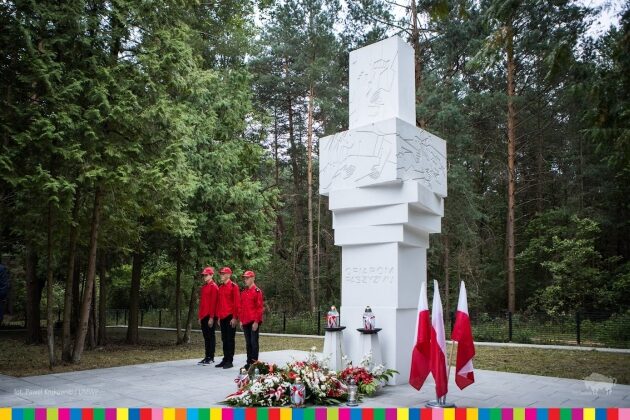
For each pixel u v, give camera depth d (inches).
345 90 1053.8
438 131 902.4
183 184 493.7
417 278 383.9
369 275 371.2
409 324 369.4
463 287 292.2
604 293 893.8
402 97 378.6
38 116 378.6
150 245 660.7
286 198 1259.8
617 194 1057.5
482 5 871.1
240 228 649.0
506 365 461.1
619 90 312.0
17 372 419.5
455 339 285.7
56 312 1157.7
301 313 1029.2
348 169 386.0
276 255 1202.6
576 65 319.0
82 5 407.5
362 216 378.3
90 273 468.4
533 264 1099.3
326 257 1196.5
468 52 908.0
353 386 293.6
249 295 417.1
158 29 466.6
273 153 1320.1
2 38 376.8
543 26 332.5
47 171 371.6
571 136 1115.9
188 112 581.3
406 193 355.9
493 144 1141.1
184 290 933.2
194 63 537.0
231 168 668.1
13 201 451.5
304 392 283.4
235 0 732.7
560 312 908.6
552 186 1243.8
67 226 459.2
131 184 425.4
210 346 471.5
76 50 415.8
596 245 1084.5
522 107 1060.5
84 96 412.8
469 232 942.4
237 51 765.3
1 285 347.9
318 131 1263.5
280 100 1186.6
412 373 287.9
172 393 321.4
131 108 414.6
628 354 542.6
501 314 967.0
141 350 605.9
